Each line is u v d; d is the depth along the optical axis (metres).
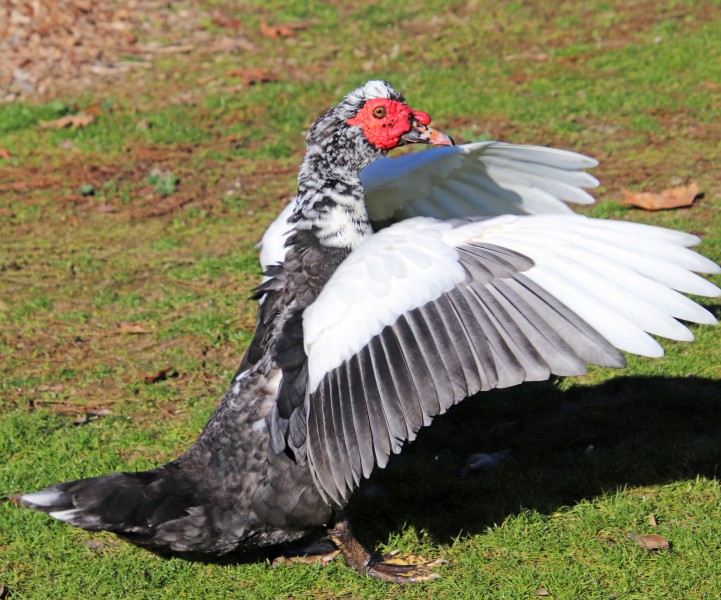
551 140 18.39
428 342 7.22
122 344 13.10
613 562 8.70
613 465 9.98
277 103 21.19
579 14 24.64
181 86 22.12
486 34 23.98
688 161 17.27
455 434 10.90
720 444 10.14
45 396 11.94
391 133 8.92
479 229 7.59
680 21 23.62
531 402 11.30
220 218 16.91
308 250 8.71
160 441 10.93
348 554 8.91
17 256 15.67
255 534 8.33
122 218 17.03
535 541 9.08
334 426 7.52
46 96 21.77
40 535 9.52
